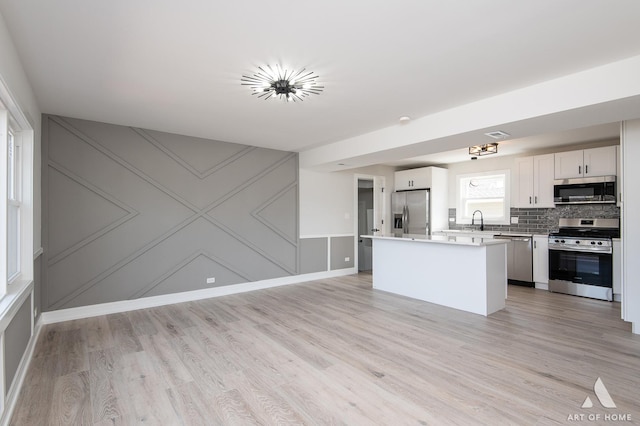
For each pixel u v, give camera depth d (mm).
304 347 2998
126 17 1938
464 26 2041
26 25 2006
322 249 6281
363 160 5133
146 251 4344
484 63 2533
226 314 4016
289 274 5801
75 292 3855
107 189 4074
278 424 1914
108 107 3490
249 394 2230
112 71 2646
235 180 5160
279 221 5672
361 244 7363
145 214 4344
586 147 5211
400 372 2520
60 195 3770
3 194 2258
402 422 1924
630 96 2449
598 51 2348
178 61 2488
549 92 2850
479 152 5344
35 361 2729
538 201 5469
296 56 2418
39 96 3162
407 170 7242
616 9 1860
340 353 2865
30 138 3010
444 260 4344
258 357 2793
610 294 4520
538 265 5355
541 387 2293
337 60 2482
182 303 4531
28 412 2033
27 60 2451
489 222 6434
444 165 7238
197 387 2320
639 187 3242
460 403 2109
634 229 3273
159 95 3154
